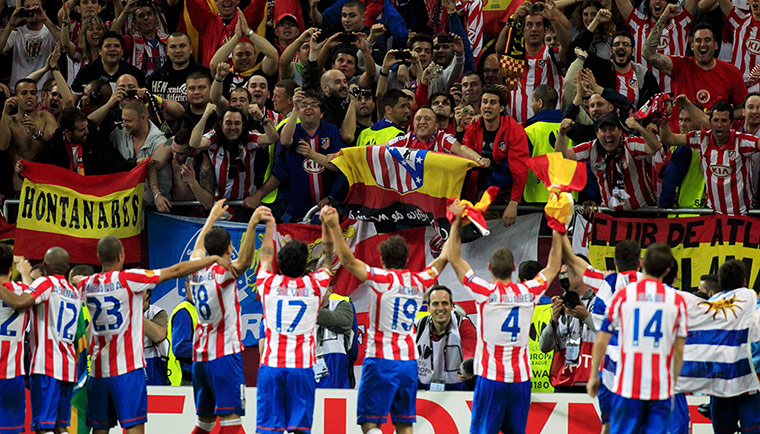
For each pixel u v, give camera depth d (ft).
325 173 126.82
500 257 97.81
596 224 122.31
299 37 144.56
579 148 123.03
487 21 160.66
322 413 110.32
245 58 148.36
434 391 110.93
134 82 137.18
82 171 127.03
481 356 97.50
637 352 88.84
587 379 111.65
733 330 101.40
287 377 97.50
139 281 100.89
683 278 121.19
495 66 143.95
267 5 162.71
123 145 130.31
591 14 147.95
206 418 105.50
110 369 100.73
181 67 144.97
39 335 102.78
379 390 98.89
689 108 123.44
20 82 136.15
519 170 122.21
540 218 123.44
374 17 158.30
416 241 123.85
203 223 126.52
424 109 124.88
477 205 99.25
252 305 125.08
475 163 120.06
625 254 98.02
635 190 122.31
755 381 100.83
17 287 101.24
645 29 150.61
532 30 143.84
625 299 89.56
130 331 101.50
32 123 135.03
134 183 125.39
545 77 144.25
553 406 110.01
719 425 104.12
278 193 128.26
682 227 121.39
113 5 168.14
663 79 146.82
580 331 111.86
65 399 105.09
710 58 139.33
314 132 127.65
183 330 112.06
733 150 119.34
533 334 119.03
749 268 119.14
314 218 127.34
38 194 124.67
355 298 124.36
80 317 106.52
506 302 96.48
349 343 114.32
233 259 125.59
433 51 145.89
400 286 99.04
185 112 135.44
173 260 126.62
